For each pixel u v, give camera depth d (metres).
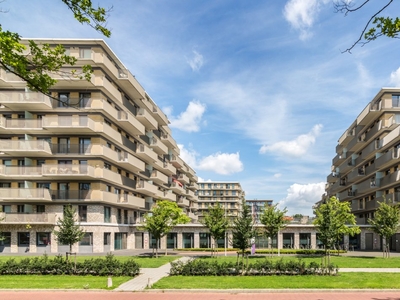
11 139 35.09
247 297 13.25
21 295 13.91
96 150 34.66
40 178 34.41
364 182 47.84
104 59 34.38
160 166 55.72
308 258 29.11
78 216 34.47
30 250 33.66
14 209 35.09
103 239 35.41
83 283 15.74
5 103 33.09
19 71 8.85
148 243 45.53
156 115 53.00
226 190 130.00
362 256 31.53
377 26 7.02
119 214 41.06
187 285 15.06
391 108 42.28
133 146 43.91
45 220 33.25
